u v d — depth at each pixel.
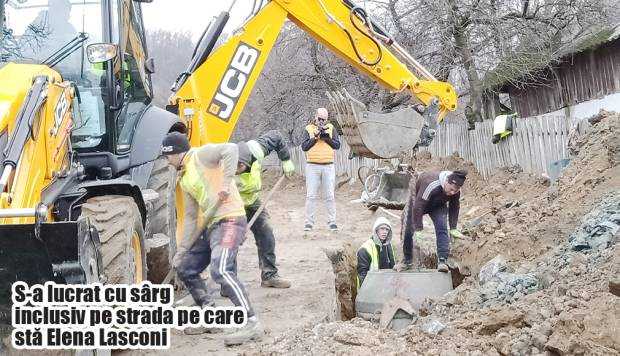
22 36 6.71
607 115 10.72
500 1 19.94
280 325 6.34
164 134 7.56
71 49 6.73
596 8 19.38
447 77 20.52
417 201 8.20
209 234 5.94
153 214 7.37
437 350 4.93
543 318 5.13
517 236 7.98
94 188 6.00
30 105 5.20
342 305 9.28
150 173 7.64
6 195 4.78
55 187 5.59
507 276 6.54
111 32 6.84
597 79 18.25
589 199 8.23
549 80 20.73
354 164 23.23
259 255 8.03
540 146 14.13
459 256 8.52
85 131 6.71
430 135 9.09
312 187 12.43
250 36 8.87
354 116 8.61
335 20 9.09
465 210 13.60
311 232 12.44
